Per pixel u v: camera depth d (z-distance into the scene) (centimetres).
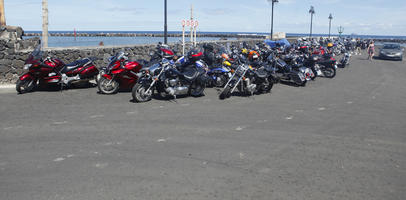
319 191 379
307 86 1241
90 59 992
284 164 459
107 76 939
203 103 870
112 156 474
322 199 360
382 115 785
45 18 1210
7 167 430
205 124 659
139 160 461
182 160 464
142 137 566
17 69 1084
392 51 2734
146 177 405
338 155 503
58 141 538
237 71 927
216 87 1140
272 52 1280
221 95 928
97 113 732
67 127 618
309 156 494
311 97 1005
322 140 576
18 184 381
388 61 2620
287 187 387
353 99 985
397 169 454
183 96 963
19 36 1212
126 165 442
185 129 620
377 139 592
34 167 431
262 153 501
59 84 1003
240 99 939
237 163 458
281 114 765
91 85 1090
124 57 949
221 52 1221
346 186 396
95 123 650
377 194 377
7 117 683
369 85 1291
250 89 952
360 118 749
